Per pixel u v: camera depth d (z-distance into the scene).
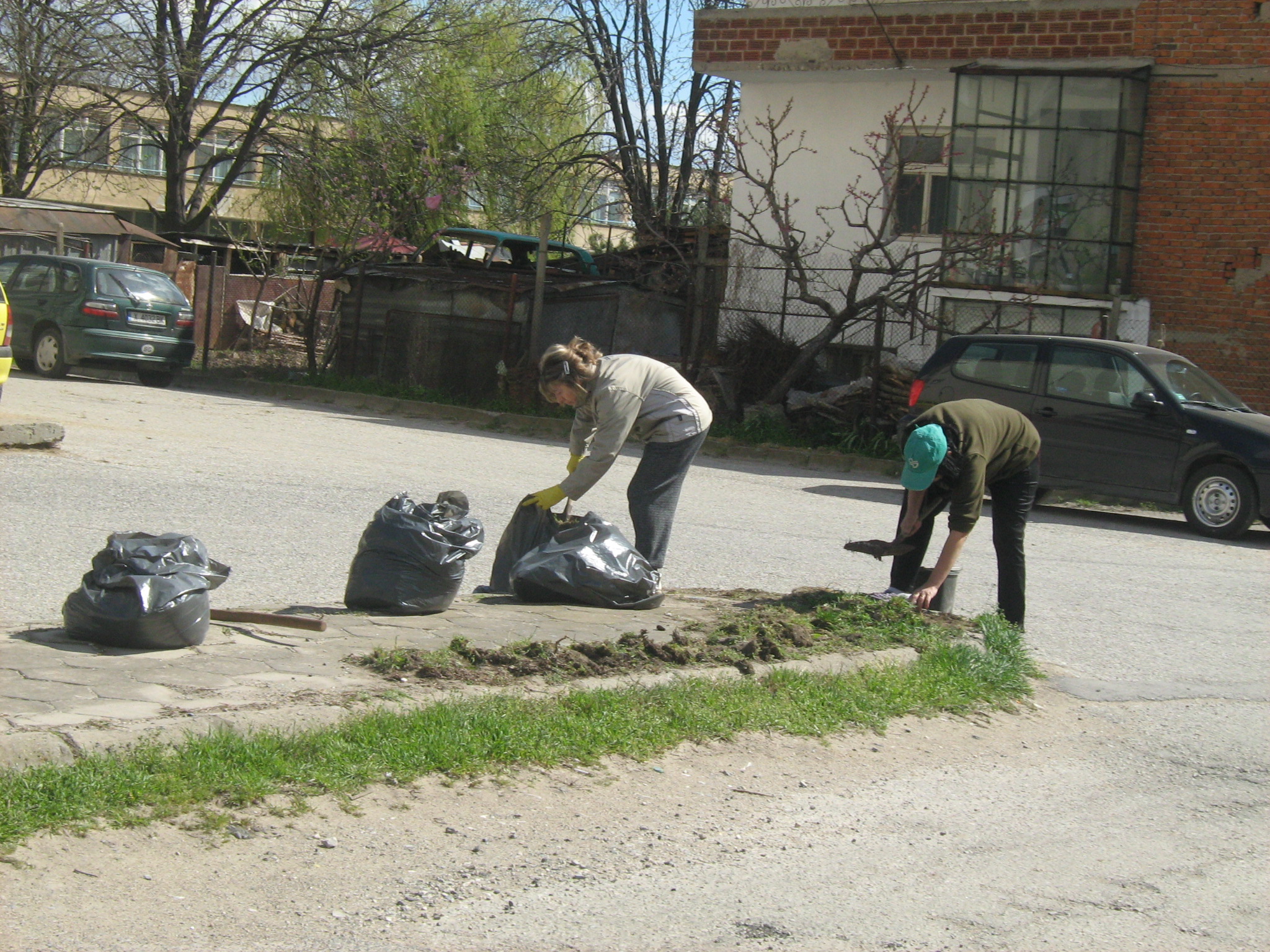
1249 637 7.66
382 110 27.56
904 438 6.41
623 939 3.42
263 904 3.39
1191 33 16.83
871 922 3.64
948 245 16.94
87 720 4.12
